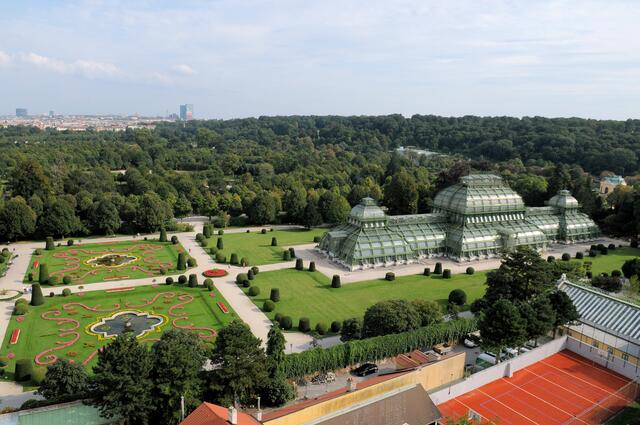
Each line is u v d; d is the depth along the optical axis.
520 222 172.50
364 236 146.88
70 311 103.25
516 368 83.81
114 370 59.56
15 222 154.50
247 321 101.94
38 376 75.31
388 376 70.56
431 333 90.19
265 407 71.12
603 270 147.00
